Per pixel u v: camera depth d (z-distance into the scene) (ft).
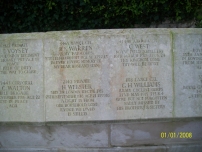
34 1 14.37
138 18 15.24
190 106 10.54
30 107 10.50
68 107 10.44
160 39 10.46
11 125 10.71
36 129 10.77
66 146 10.79
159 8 14.85
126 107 10.43
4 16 14.83
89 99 10.43
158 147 10.64
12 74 10.53
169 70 10.48
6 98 10.57
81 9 14.76
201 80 10.55
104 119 10.43
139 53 10.43
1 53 10.55
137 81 10.43
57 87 10.43
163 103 10.49
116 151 10.61
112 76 10.40
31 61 10.48
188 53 10.52
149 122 10.57
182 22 15.83
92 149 10.66
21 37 10.52
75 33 10.45
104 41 10.39
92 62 10.40
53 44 10.42
